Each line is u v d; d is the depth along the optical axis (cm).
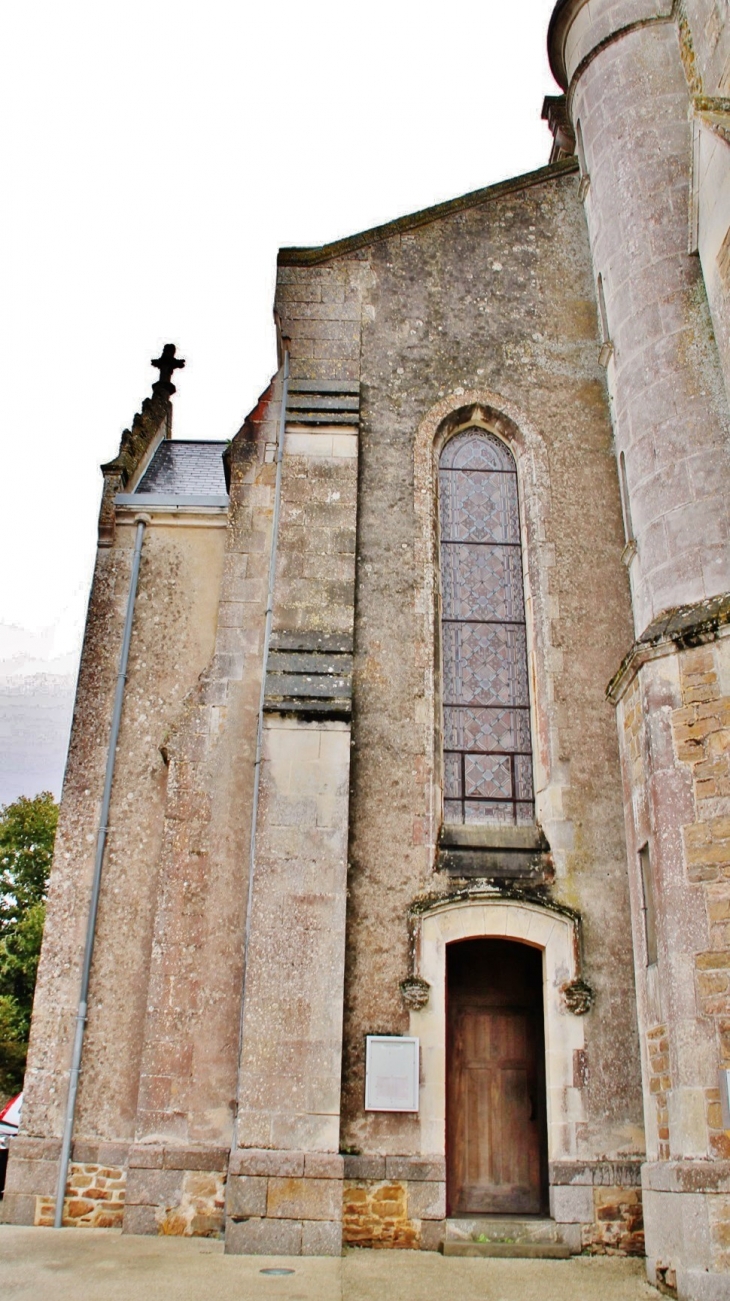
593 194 1278
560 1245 869
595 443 1212
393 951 962
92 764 1120
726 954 778
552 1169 903
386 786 1028
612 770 1052
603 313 1233
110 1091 986
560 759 1052
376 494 1164
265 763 986
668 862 838
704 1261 705
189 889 1001
